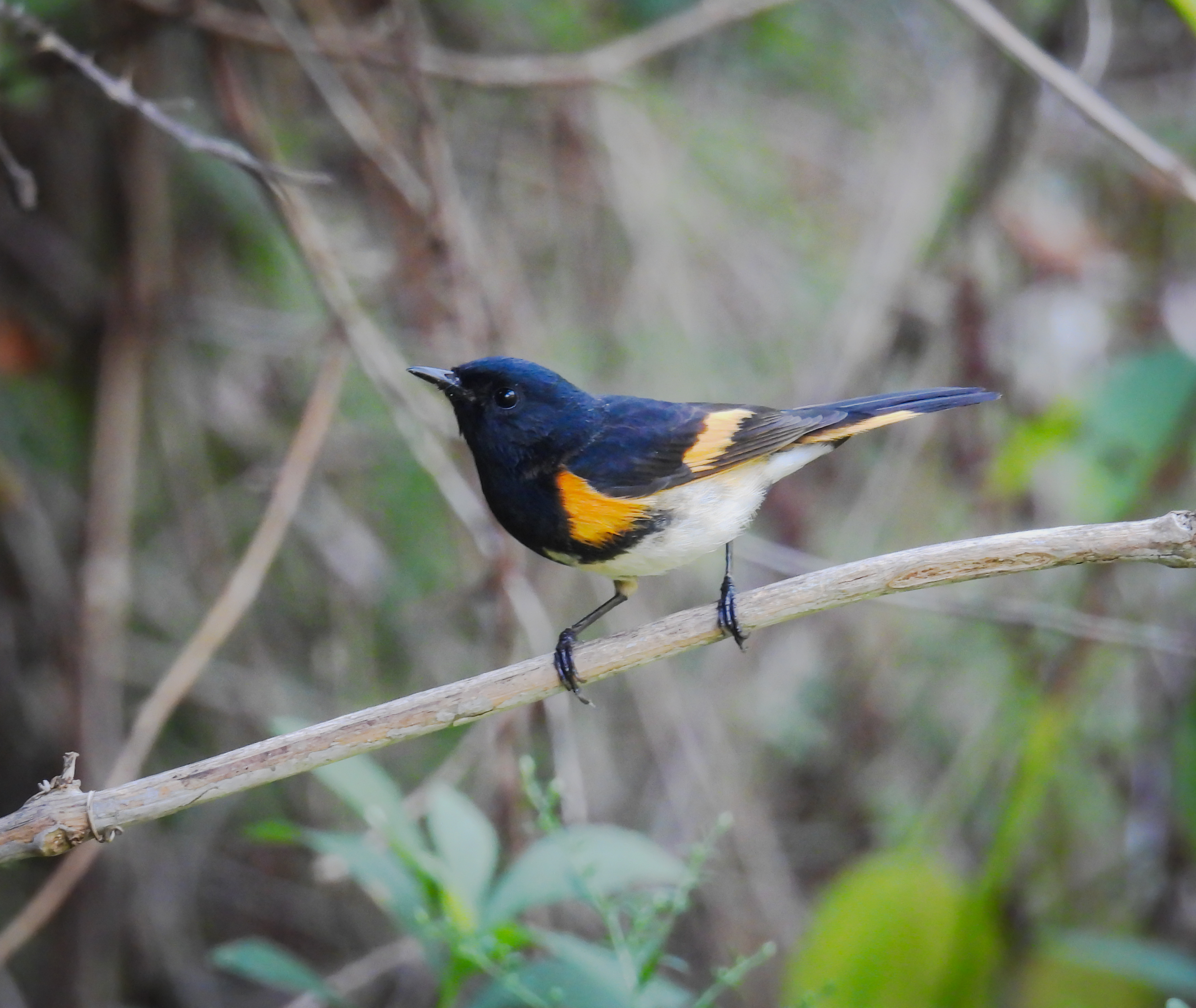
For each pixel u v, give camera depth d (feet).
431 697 19.98
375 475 37.19
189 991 35.76
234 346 36.22
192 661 27.25
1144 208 39.96
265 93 35.37
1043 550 19.84
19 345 33.68
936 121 40.22
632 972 20.48
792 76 42.01
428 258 32.32
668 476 24.30
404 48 31.09
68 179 34.55
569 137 37.86
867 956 29.30
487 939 20.24
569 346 37.65
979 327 36.94
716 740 37.47
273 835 21.94
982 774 36.96
